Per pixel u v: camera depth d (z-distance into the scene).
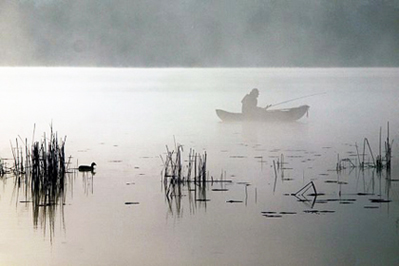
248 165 48.25
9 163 48.91
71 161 49.84
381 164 47.41
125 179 43.66
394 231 32.31
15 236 31.91
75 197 38.94
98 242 31.03
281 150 55.06
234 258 28.95
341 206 36.66
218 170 46.38
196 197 38.81
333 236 31.59
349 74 158.00
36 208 36.66
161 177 44.12
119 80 145.38
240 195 39.22
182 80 144.88
